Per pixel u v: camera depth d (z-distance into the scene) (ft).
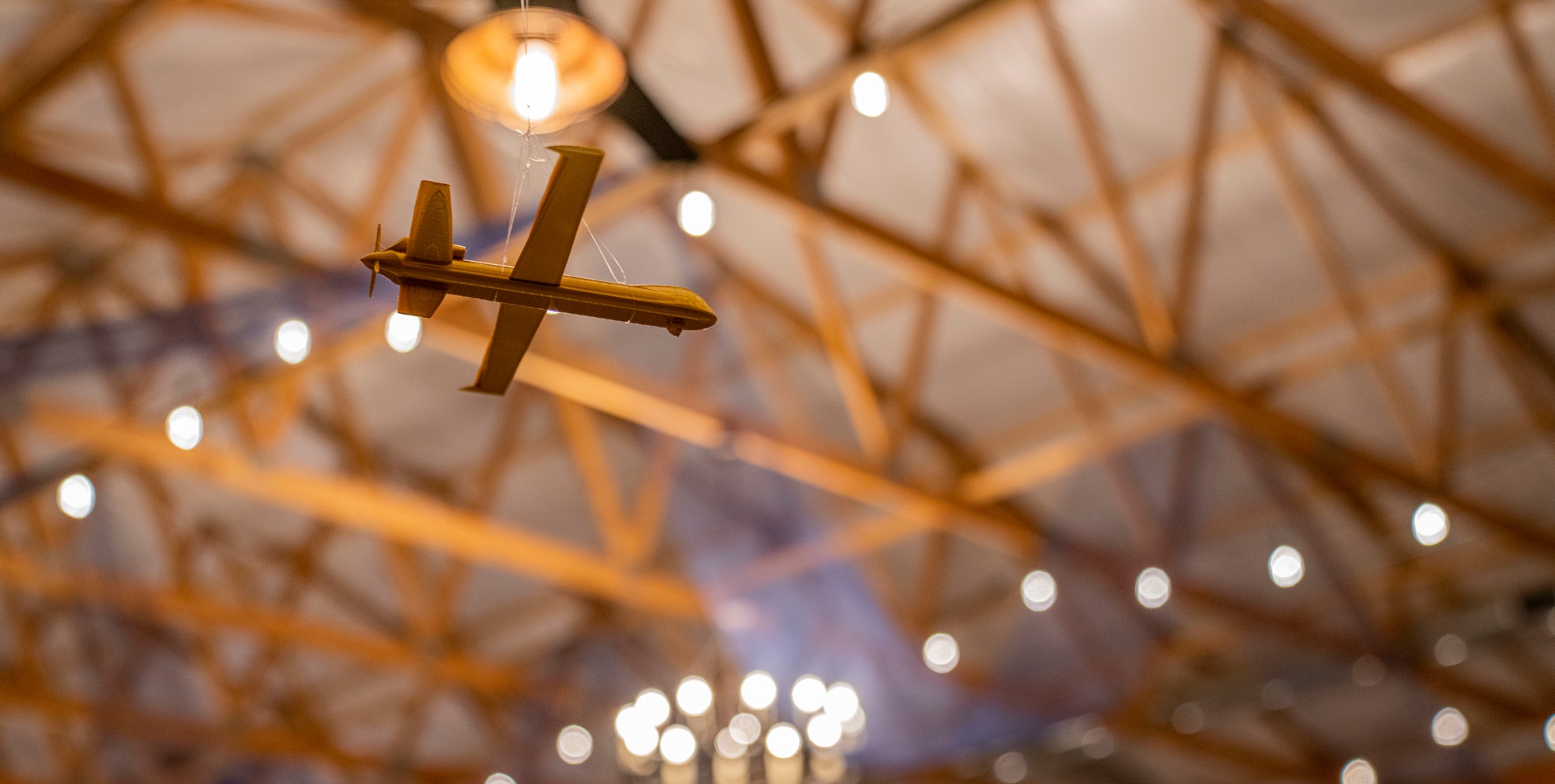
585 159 6.36
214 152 26.71
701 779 34.81
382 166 26.32
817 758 32.89
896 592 44.01
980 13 23.11
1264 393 35.83
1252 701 44.70
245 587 43.24
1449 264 32.81
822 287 31.63
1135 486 39.63
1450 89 27.12
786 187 23.61
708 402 30.09
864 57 22.70
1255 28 25.64
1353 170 29.86
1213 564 42.27
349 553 43.29
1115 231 28.35
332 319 27.30
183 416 26.14
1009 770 47.93
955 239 31.19
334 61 24.82
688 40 24.71
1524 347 34.91
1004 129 28.55
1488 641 41.60
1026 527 39.01
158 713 47.88
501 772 50.80
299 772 55.06
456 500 39.29
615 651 48.21
